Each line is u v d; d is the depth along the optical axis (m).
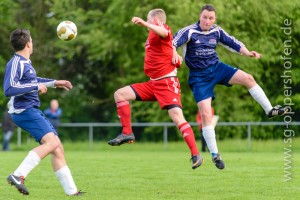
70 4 82.94
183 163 39.25
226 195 23.03
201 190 24.64
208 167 35.31
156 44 23.11
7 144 63.44
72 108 88.44
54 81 21.66
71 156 48.94
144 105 80.06
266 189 24.84
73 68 88.88
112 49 80.88
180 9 71.31
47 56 84.56
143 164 38.47
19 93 20.23
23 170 20.39
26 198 22.36
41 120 20.80
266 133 71.31
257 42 71.62
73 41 80.88
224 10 70.56
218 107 74.31
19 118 20.80
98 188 25.42
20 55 20.72
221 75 23.50
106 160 42.56
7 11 83.00
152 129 78.25
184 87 75.56
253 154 51.81
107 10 80.88
